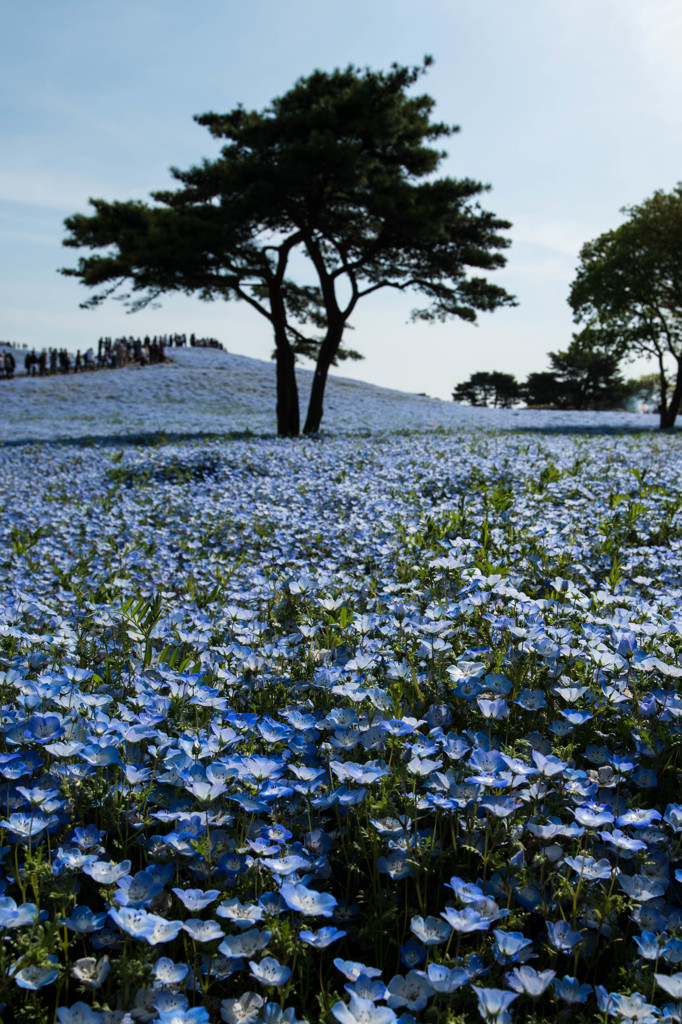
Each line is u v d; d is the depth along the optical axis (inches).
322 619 159.8
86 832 79.1
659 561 201.9
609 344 1295.5
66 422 1246.3
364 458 493.7
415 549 214.4
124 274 823.1
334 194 857.5
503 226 857.5
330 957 74.6
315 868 77.7
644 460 462.9
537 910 74.2
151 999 63.0
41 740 91.0
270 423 1216.2
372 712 102.6
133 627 139.8
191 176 841.5
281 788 81.5
